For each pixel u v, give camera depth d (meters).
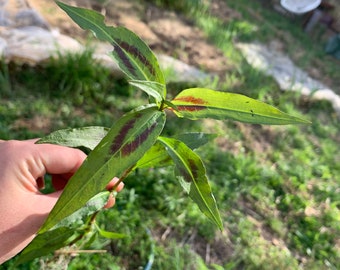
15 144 1.22
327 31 7.51
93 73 3.33
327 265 2.70
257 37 5.89
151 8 5.16
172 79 3.75
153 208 2.56
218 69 4.43
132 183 2.61
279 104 4.27
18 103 2.95
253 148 3.56
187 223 2.56
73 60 3.26
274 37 6.20
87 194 0.84
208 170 3.02
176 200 2.61
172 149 1.10
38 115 2.91
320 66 5.84
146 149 0.90
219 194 2.84
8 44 3.23
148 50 1.09
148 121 0.93
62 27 3.83
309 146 3.82
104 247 2.22
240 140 3.58
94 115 3.12
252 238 2.66
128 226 2.35
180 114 1.03
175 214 2.57
